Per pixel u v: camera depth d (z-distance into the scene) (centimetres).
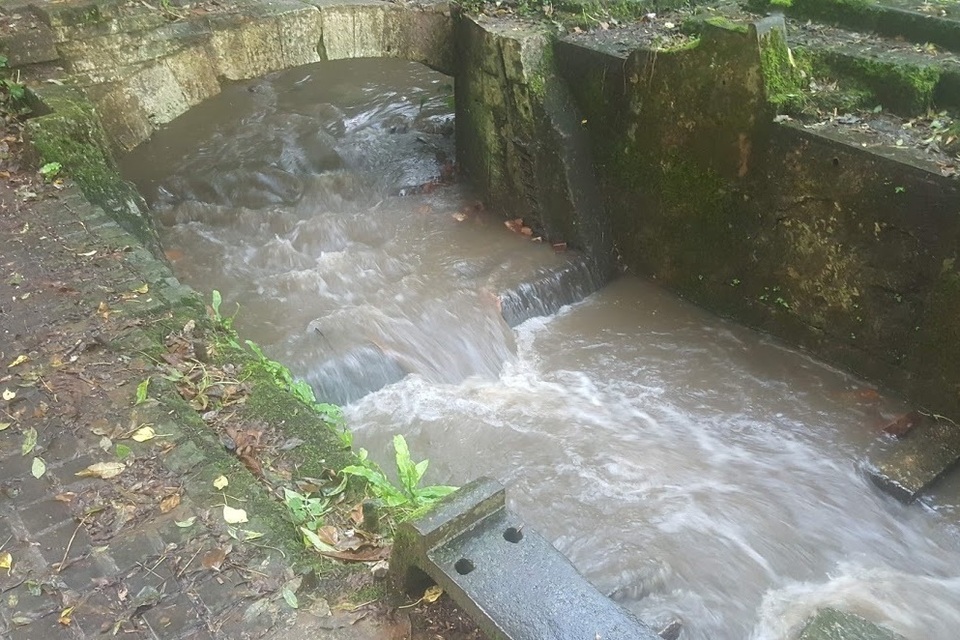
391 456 670
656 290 897
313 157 1078
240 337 742
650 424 724
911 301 698
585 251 898
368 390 729
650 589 563
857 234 714
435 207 983
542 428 711
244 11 826
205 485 384
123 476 386
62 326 488
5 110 708
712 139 791
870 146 689
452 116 1189
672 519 622
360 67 1355
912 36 805
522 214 948
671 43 841
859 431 711
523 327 838
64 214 609
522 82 870
